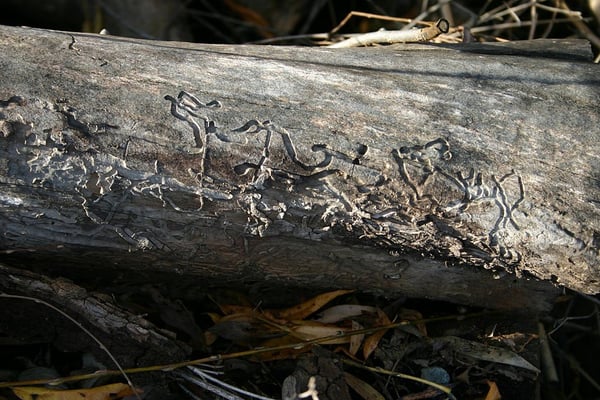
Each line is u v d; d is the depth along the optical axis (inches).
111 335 22.4
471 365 23.6
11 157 20.2
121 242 21.5
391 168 20.6
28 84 20.5
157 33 32.7
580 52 23.2
